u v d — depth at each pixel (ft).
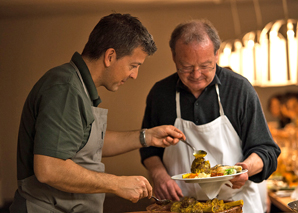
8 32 19.94
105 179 4.22
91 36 4.58
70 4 18.38
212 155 5.81
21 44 20.01
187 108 5.94
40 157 3.85
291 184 8.45
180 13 20.45
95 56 4.52
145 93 20.48
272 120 20.85
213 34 5.21
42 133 3.88
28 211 4.36
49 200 4.39
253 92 5.66
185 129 5.94
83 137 4.42
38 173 3.86
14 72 20.01
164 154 6.20
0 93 20.02
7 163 19.92
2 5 18.11
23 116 4.34
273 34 7.11
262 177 5.35
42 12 19.42
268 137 5.57
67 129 3.98
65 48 20.07
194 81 5.34
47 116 3.92
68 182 3.96
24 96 20.07
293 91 20.77
